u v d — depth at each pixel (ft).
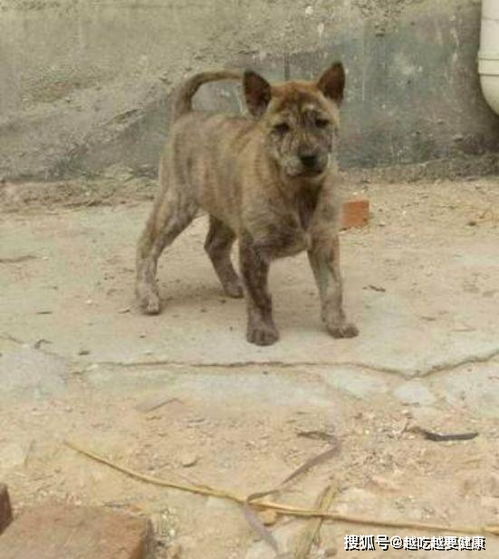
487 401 6.19
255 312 6.81
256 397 6.24
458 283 7.56
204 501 5.53
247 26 9.61
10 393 6.33
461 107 9.94
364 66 9.75
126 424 6.05
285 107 6.47
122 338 6.89
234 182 6.84
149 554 5.24
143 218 9.13
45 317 7.21
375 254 8.14
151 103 9.68
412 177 9.93
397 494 5.55
